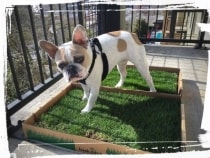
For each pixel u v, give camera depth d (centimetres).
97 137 119
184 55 249
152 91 159
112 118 134
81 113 139
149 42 293
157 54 253
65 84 183
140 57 145
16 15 130
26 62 146
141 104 147
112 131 124
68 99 156
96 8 239
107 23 257
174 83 180
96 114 138
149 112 139
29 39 185
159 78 189
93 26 242
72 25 197
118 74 199
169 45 285
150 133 121
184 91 171
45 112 141
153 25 333
